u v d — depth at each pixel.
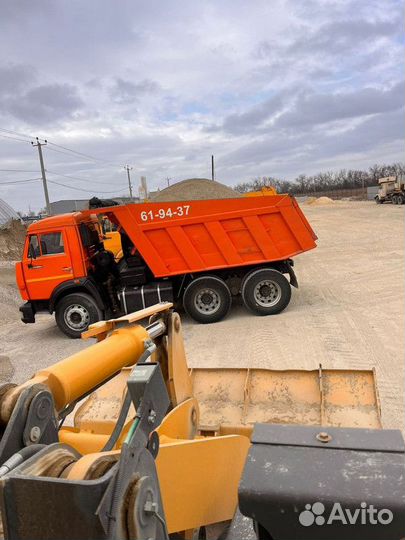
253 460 1.51
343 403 3.68
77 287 8.87
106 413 3.65
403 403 4.93
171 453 2.08
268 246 8.81
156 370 1.66
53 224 8.76
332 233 23.52
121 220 8.53
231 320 8.99
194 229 8.66
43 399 1.51
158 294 8.71
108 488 1.13
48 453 1.29
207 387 4.02
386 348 6.75
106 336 2.50
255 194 18.19
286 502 1.36
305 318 8.70
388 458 1.47
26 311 9.06
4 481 1.13
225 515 2.31
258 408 3.78
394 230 22.73
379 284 11.27
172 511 2.07
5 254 23.70
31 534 1.13
